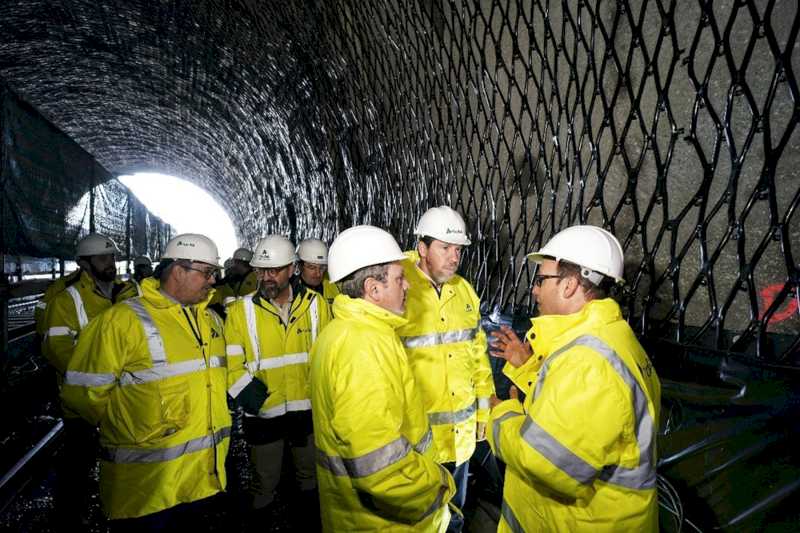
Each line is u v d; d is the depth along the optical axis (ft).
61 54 32.37
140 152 60.90
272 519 8.81
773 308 5.04
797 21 4.88
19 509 9.47
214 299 16.96
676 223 6.29
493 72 10.34
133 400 5.93
